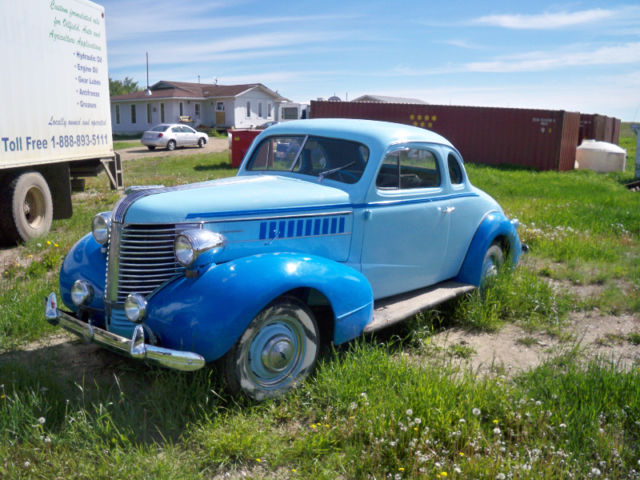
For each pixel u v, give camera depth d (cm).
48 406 342
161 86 4828
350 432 328
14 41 801
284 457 313
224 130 4562
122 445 315
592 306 609
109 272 369
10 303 515
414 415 338
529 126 2375
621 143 4859
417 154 489
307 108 4428
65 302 416
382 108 2538
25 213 855
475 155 2511
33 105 849
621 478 305
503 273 595
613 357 470
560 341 512
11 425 315
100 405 327
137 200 370
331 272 388
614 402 370
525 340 503
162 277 361
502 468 295
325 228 420
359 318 409
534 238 880
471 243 562
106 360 435
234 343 342
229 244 373
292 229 402
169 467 292
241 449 313
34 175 858
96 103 1059
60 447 306
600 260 782
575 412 355
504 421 348
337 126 473
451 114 2512
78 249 421
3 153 782
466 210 549
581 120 2889
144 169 2150
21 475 286
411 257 492
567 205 1215
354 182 446
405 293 514
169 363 325
